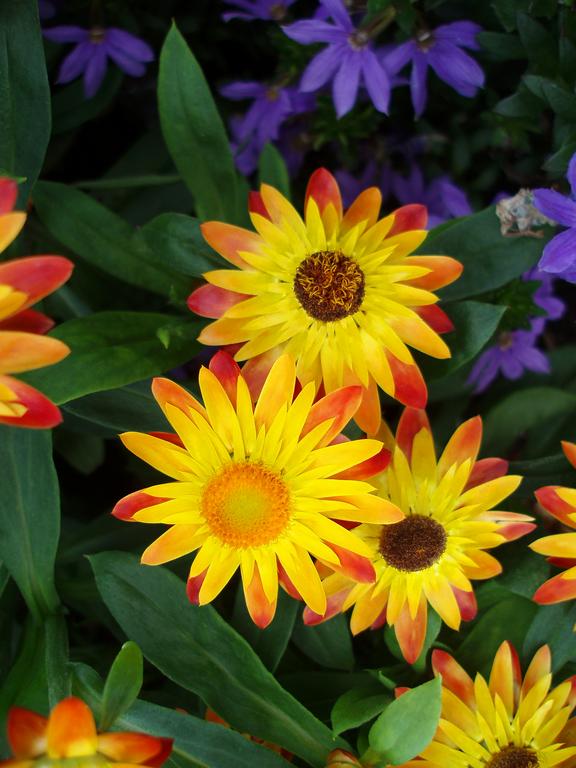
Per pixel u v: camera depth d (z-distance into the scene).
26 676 0.50
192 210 0.56
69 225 0.51
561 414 0.54
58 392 0.48
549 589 0.48
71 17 0.55
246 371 0.48
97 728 0.48
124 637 0.53
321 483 0.46
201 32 0.57
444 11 0.54
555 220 0.48
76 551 0.53
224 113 0.58
